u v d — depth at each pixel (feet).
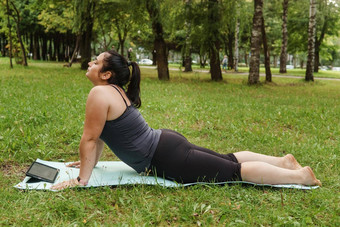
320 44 121.90
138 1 51.11
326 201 10.54
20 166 13.50
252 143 17.98
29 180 11.55
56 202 9.79
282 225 9.02
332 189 11.87
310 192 11.30
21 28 126.93
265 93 42.34
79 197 10.28
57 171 12.14
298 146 17.47
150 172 12.00
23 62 78.59
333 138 19.86
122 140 11.24
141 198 10.40
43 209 9.43
